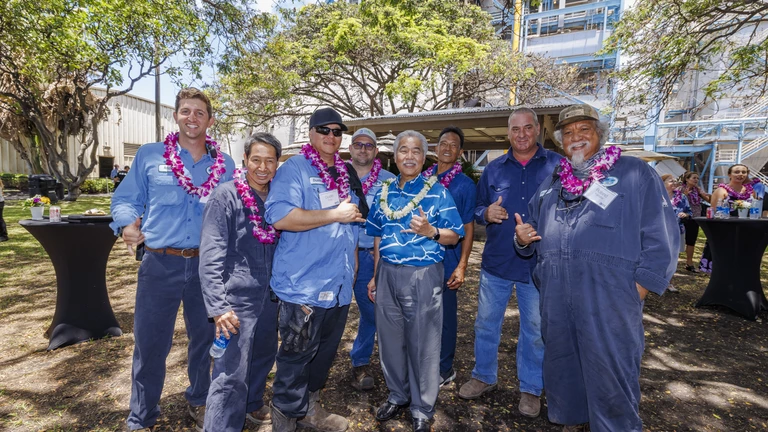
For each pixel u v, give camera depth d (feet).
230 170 7.63
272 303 6.97
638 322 6.06
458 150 9.36
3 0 21.07
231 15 25.99
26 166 69.05
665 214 5.92
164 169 6.82
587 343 6.15
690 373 10.00
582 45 59.41
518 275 8.13
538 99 43.68
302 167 6.67
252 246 6.56
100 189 68.39
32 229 10.06
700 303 15.40
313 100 54.80
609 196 6.08
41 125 48.16
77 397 8.25
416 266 7.11
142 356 6.79
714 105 50.24
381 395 8.80
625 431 6.03
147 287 6.77
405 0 25.68
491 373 8.68
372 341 9.14
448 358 9.16
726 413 8.23
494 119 29.17
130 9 27.25
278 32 39.11
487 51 42.88
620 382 6.05
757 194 18.48
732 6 18.98
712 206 18.38
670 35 20.89
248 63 30.81
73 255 10.62
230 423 6.36
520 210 8.24
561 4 63.98
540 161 8.32
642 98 23.47
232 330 6.10
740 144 48.32
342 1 46.73
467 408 8.32
